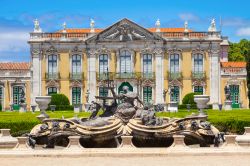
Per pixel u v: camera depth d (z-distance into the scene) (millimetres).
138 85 67500
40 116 23828
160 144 21375
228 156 18500
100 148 20000
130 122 21516
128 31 67312
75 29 75188
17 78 69125
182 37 67375
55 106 60031
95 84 67625
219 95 67750
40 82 68188
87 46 67750
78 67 68125
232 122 27734
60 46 68000
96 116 24094
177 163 16906
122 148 19406
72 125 21391
